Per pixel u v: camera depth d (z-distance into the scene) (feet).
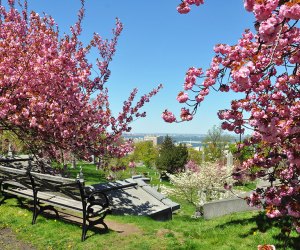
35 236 22.08
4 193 29.19
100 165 41.52
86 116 34.76
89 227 22.02
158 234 23.07
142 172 157.79
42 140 33.24
